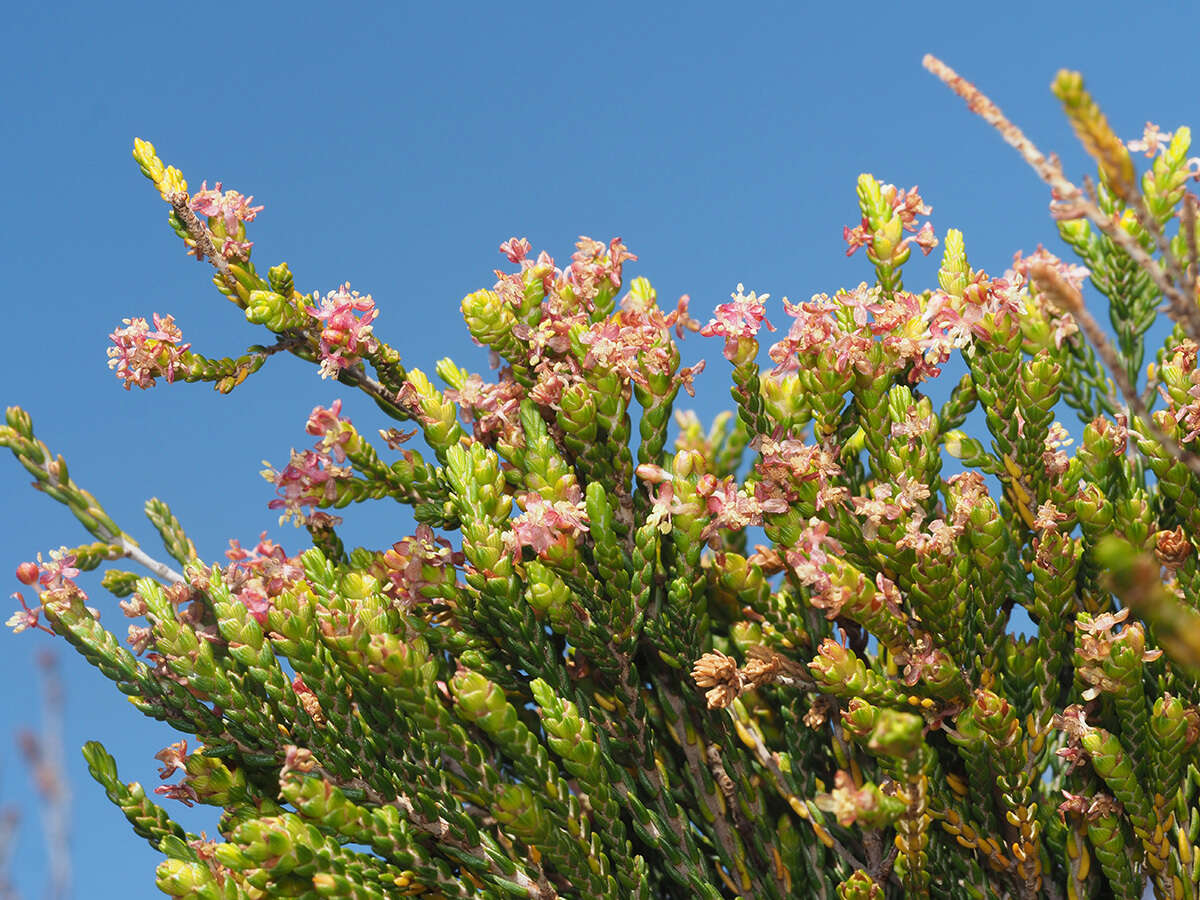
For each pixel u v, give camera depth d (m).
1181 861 2.94
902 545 2.84
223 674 2.82
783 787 3.12
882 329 3.17
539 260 3.31
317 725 2.90
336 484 3.19
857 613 2.83
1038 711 2.92
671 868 2.93
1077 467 2.94
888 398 3.06
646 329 3.05
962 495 2.91
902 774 2.58
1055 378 2.97
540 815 2.65
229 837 2.99
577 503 3.00
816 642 3.18
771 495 2.96
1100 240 3.73
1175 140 3.40
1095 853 2.96
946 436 3.42
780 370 3.10
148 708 2.95
